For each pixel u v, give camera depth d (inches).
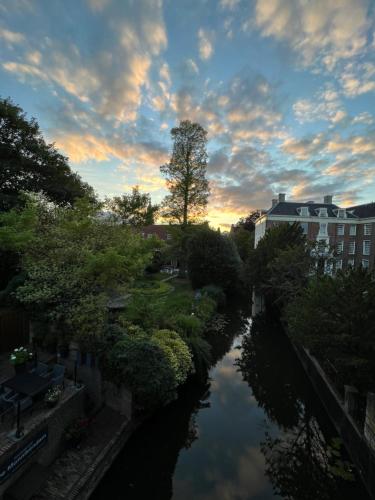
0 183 584.7
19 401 197.5
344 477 248.4
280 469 265.6
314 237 1382.9
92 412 270.5
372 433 230.7
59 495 194.7
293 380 447.5
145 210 1085.8
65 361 295.9
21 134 609.6
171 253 1061.8
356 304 284.5
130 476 257.9
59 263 323.0
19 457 188.9
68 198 677.3
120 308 431.8
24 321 338.3
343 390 317.7
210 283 935.0
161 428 313.3
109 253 304.7
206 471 263.7
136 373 273.0
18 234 339.6
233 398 393.4
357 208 1480.1
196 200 1021.8
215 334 602.2
